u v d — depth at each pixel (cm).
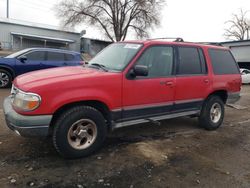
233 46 3098
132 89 444
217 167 412
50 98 369
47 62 1051
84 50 4550
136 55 453
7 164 380
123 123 452
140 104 459
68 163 394
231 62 640
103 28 4447
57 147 392
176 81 507
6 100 443
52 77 395
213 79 580
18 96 374
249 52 2956
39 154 417
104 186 339
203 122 591
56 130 387
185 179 369
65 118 388
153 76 475
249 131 616
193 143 511
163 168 397
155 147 475
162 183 354
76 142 407
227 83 614
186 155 450
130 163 405
